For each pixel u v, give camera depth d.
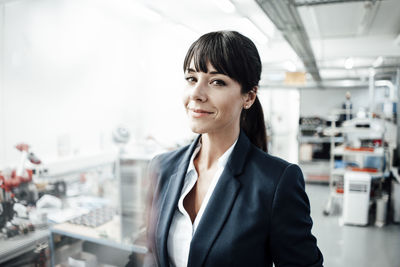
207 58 0.54
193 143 0.73
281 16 2.60
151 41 5.00
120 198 3.06
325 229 2.98
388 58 4.05
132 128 4.82
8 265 1.70
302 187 0.61
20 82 2.87
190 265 0.57
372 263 2.40
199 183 0.68
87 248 2.01
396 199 3.38
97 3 3.84
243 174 0.62
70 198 2.62
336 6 3.14
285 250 0.57
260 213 0.56
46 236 1.90
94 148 3.94
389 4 3.03
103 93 4.14
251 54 0.57
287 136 5.87
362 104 4.12
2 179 1.90
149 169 0.81
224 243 0.55
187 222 0.63
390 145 4.08
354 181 3.19
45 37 3.15
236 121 0.64
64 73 3.44
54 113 3.29
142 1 3.31
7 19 2.72
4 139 2.70
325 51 4.55
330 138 4.36
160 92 5.02
